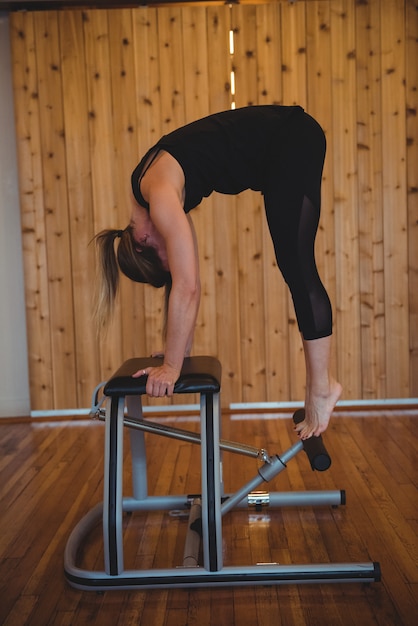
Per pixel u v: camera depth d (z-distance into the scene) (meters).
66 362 4.80
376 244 4.71
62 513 3.09
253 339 4.78
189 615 2.22
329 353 2.35
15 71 4.64
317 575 2.35
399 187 4.68
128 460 3.86
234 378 4.80
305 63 4.62
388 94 4.62
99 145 4.67
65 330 4.78
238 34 4.61
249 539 2.76
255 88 4.65
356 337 4.78
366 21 4.59
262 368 4.79
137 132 4.66
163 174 2.21
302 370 4.79
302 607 2.25
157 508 3.03
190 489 3.32
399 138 4.65
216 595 2.34
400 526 2.83
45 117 4.66
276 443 4.05
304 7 4.59
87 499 3.25
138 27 4.61
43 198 4.71
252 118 2.31
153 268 2.48
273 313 4.75
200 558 2.62
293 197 2.25
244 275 4.73
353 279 4.74
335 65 4.62
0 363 4.92
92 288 4.75
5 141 4.79
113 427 2.37
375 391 4.81
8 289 4.88
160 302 4.74
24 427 4.62
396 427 4.31
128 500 3.04
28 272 4.75
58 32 4.62
